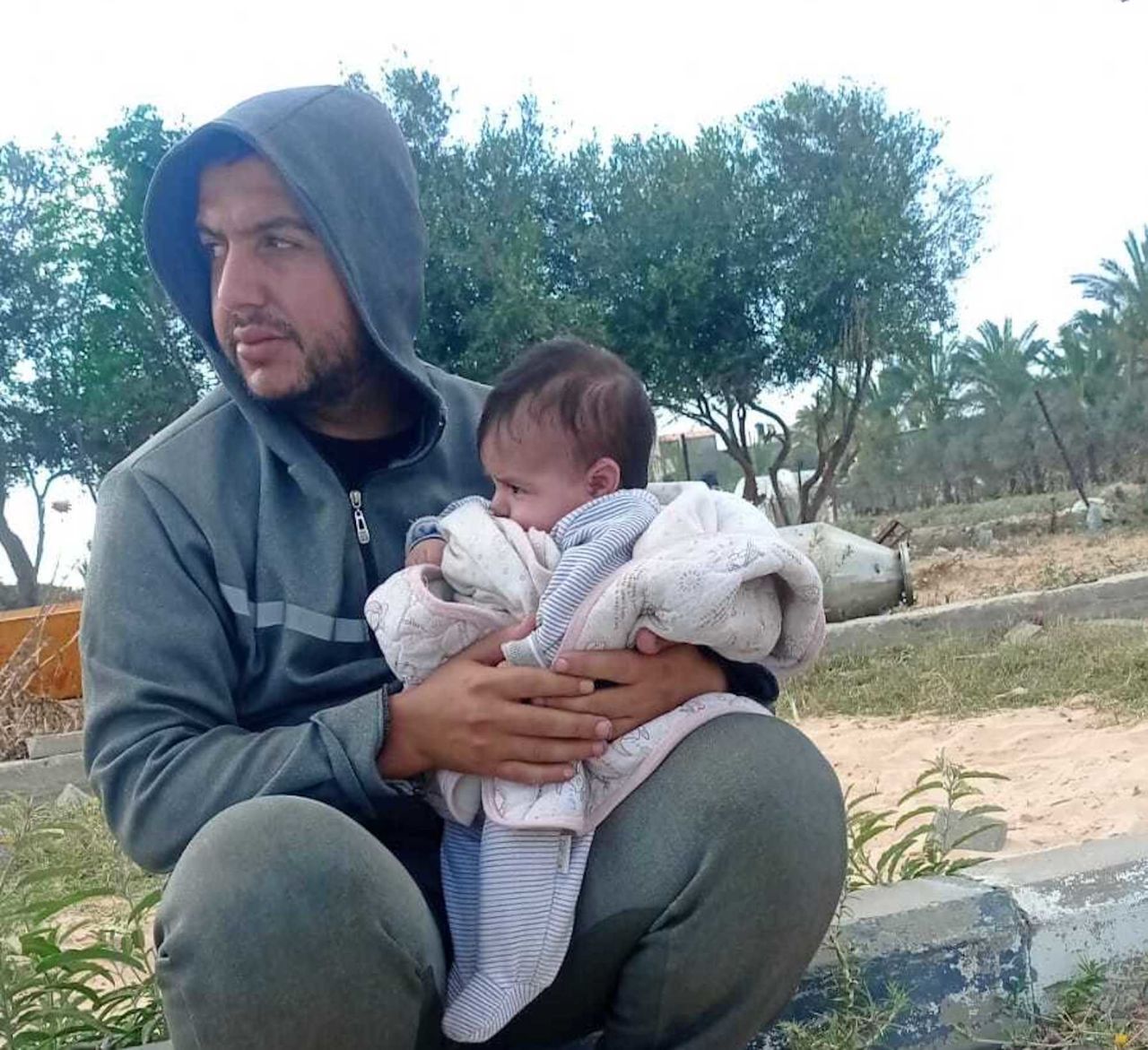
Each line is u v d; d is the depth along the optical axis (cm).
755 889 175
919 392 4325
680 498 198
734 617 183
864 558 1092
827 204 1919
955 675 765
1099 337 4147
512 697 179
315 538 206
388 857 167
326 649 201
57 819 577
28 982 232
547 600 184
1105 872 262
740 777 176
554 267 1930
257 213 204
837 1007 229
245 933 156
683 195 1880
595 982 185
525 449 203
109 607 191
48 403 2125
